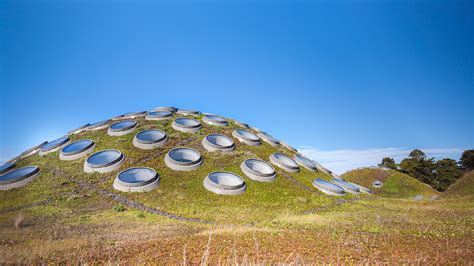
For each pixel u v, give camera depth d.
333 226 21.80
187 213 30.23
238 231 19.14
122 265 11.73
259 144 53.66
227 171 41.78
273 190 39.66
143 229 20.89
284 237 16.77
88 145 43.78
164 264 11.78
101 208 29.89
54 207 29.55
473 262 11.53
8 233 18.81
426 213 28.53
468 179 45.97
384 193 62.16
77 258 12.72
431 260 12.14
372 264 11.66
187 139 49.16
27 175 36.19
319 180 45.78
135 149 44.03
